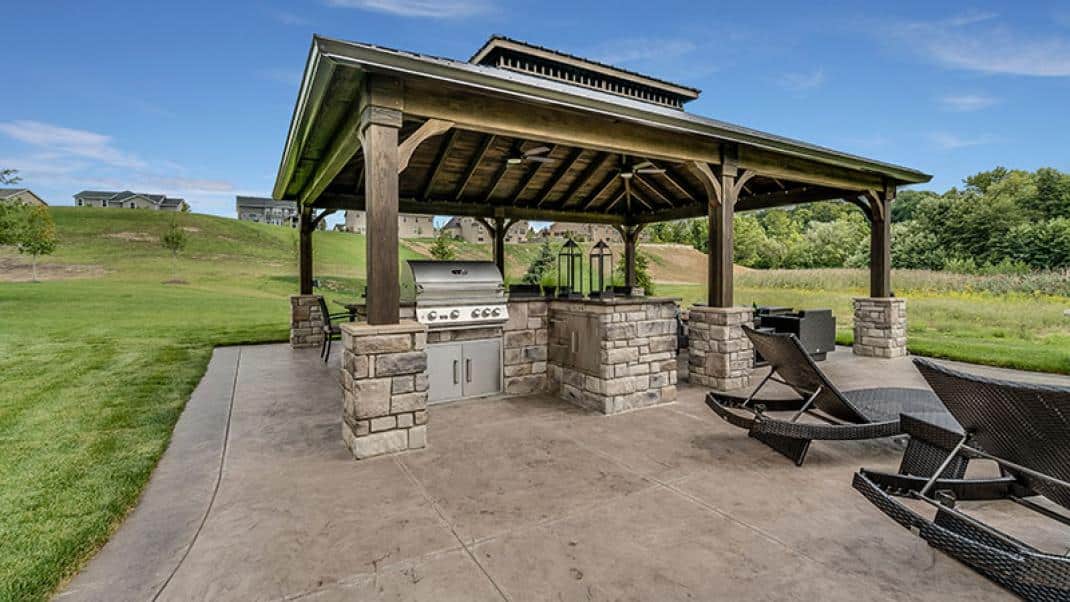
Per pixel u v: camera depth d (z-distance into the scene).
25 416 4.75
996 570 1.83
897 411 3.80
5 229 19.14
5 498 2.99
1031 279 12.81
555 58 8.07
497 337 5.58
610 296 5.78
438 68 3.76
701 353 6.24
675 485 3.21
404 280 5.51
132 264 29.11
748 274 18.61
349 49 3.39
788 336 3.51
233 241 35.97
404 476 3.40
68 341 9.82
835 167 7.32
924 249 19.58
